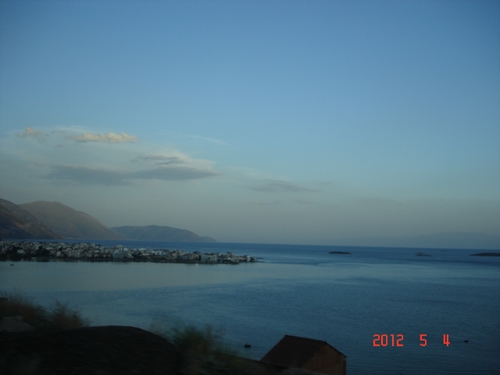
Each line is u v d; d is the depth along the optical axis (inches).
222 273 4512.8
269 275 4411.9
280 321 1822.1
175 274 4215.1
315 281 3850.9
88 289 2618.1
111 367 266.4
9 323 391.9
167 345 326.6
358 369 1166.3
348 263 7268.7
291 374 336.2
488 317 2058.3
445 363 1247.5
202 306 2149.4
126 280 3378.4
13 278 3097.9
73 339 306.5
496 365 1228.5
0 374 240.5
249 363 352.5
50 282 2908.5
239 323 1728.6
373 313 2111.2
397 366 1207.6
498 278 4539.9
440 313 2159.2
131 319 1550.2
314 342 753.0
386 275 4783.5
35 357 266.1
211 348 359.3
